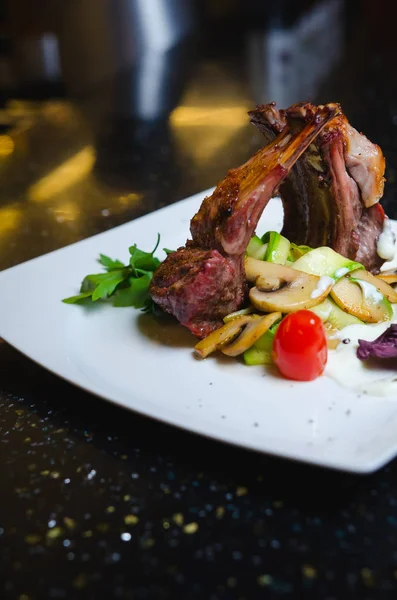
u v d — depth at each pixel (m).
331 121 0.46
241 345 0.43
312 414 0.39
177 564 0.32
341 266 0.47
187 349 0.45
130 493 0.35
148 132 0.82
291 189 0.50
